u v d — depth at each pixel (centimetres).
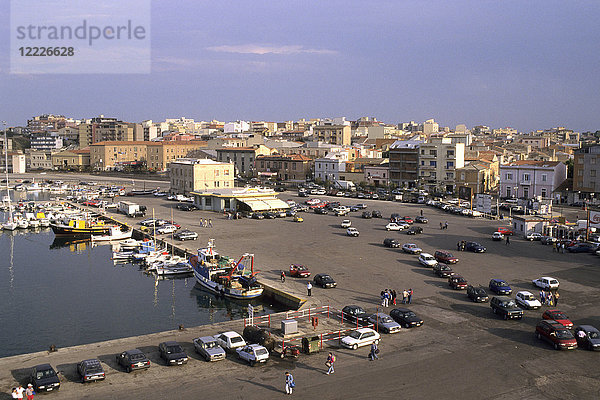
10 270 8669
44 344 5438
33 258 9619
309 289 6275
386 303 5831
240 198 13875
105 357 4541
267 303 6700
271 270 7531
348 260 8125
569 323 5150
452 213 13375
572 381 4094
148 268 8538
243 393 3878
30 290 7444
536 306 5819
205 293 7250
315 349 4653
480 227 11288
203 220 11588
